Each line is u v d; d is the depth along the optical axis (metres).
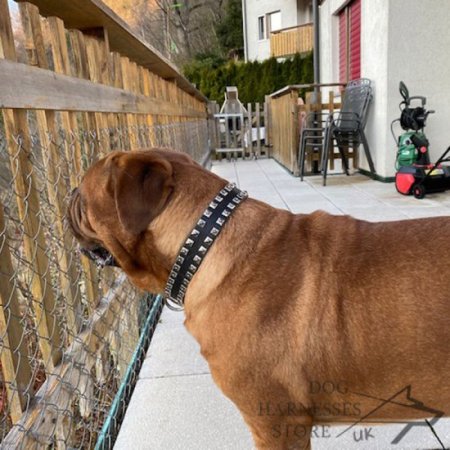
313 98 8.34
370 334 1.24
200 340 1.38
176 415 2.10
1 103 1.42
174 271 1.42
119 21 2.59
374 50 6.86
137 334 2.93
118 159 1.47
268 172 9.07
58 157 1.95
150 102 3.81
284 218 1.46
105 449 2.02
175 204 1.44
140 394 2.27
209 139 11.92
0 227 1.49
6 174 1.85
